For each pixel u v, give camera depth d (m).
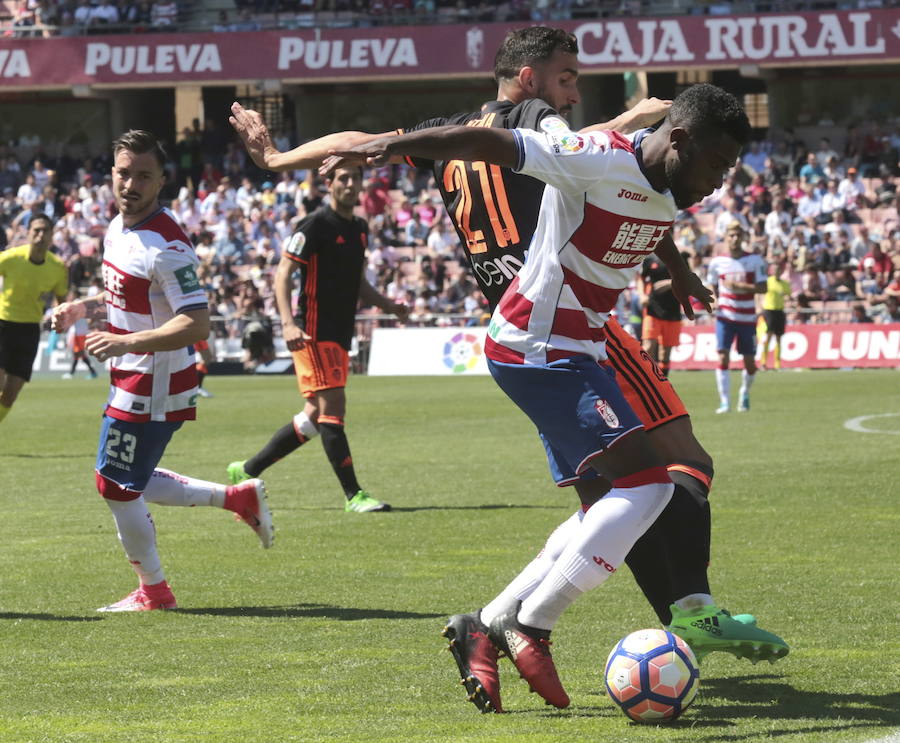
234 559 14.28
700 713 8.26
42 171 72.06
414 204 66.50
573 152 7.88
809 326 51.88
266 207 67.88
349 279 18.16
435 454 24.78
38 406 39.22
